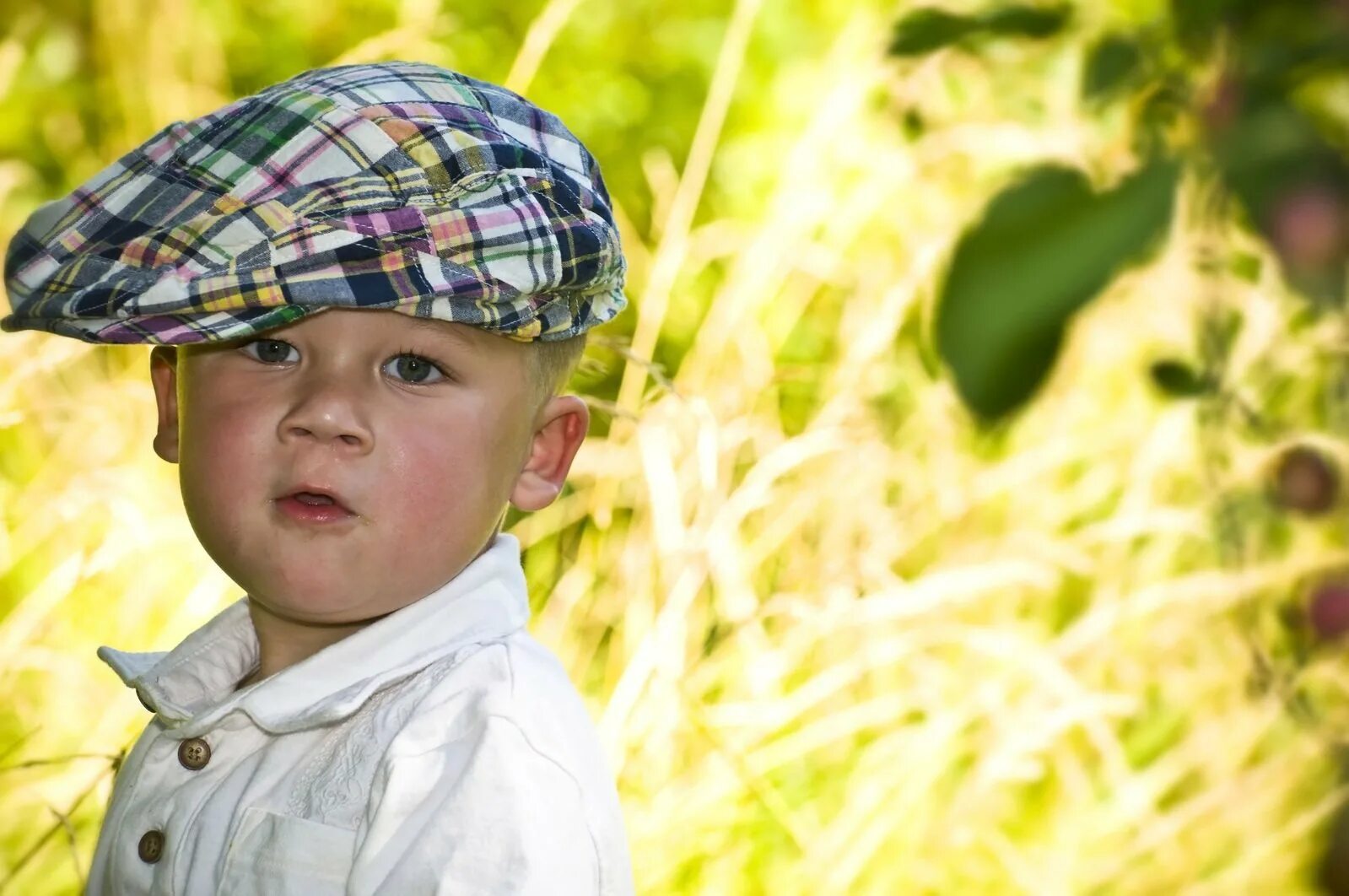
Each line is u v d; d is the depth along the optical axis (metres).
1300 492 2.01
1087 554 4.62
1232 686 4.25
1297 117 1.20
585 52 6.01
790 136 5.76
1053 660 4.07
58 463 4.15
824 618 3.97
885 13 5.62
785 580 4.16
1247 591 3.70
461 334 1.99
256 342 2.00
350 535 1.96
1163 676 4.43
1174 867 4.04
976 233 1.00
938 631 4.14
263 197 1.89
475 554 2.08
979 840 3.94
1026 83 4.38
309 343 1.96
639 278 5.00
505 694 1.92
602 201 2.13
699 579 3.80
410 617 2.04
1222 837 4.13
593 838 1.92
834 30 6.10
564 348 2.20
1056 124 3.79
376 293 1.85
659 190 5.27
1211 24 1.26
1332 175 1.18
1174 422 4.61
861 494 4.32
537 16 6.05
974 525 4.55
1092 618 4.30
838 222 5.04
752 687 3.92
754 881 3.60
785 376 4.26
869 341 4.48
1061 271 0.97
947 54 4.42
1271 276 3.83
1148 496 4.70
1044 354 0.96
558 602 4.01
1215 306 1.76
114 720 3.64
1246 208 1.19
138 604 3.91
